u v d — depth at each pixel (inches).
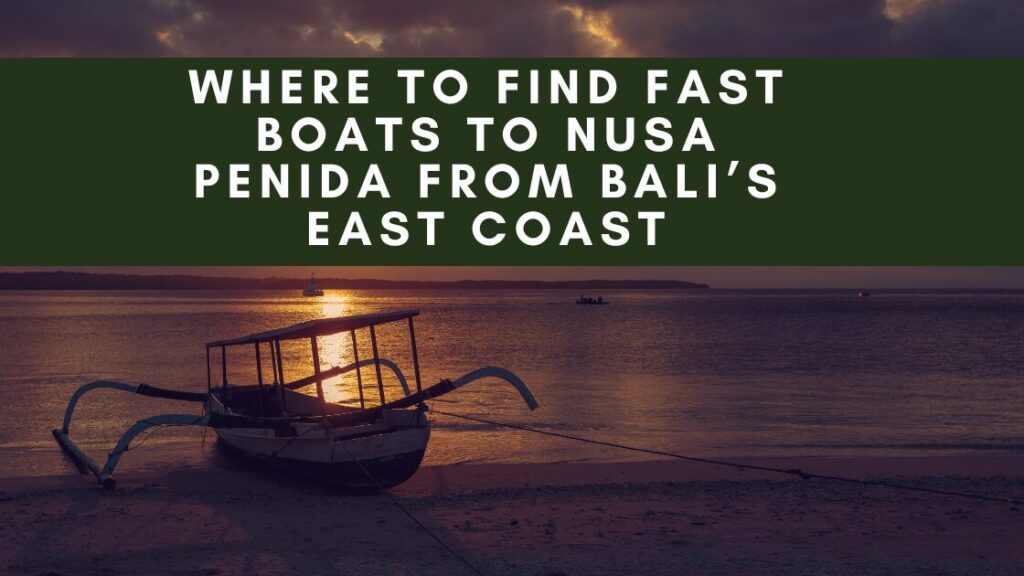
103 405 1005.8
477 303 7534.5
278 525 453.4
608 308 5659.5
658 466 630.5
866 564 378.6
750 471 611.8
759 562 381.1
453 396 1071.6
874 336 2425.0
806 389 1166.3
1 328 2797.7
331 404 753.0
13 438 767.7
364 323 586.6
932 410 949.8
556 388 1178.0
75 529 440.8
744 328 2942.9
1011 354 1776.6
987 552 398.6
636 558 388.8
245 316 4028.1
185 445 711.7
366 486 539.2
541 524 454.9
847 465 634.8
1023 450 704.4
